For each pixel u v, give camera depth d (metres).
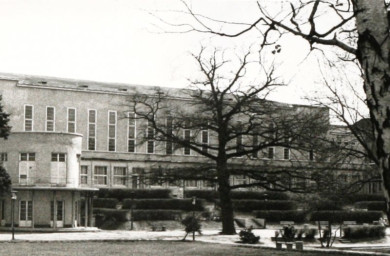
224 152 49.78
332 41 7.23
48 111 73.19
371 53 6.03
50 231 50.91
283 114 50.16
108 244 38.09
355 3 6.19
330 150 32.38
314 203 44.16
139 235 48.19
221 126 49.69
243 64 48.41
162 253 31.34
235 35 8.30
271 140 49.19
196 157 82.06
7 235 46.00
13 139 53.00
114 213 59.16
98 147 75.94
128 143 77.88
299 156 88.12
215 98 49.34
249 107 48.81
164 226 56.75
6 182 50.03
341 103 29.88
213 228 60.03
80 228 52.50
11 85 71.38
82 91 75.50
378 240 46.94
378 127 5.96
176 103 78.38
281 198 73.56
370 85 6.03
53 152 53.12
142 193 70.06
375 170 31.56
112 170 76.12
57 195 52.59
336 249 36.72
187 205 65.00
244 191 73.25
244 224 61.81
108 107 77.00
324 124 43.22
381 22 6.04
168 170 49.66
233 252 32.44
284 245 39.62
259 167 49.84
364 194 76.44
